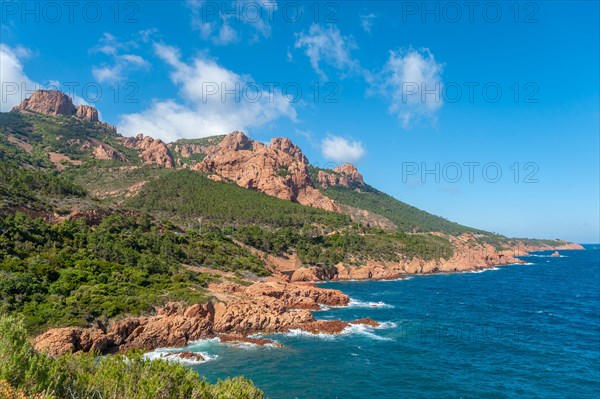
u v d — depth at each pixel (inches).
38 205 3154.5
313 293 3299.7
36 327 1700.3
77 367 649.0
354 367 1729.8
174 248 3518.7
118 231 3405.5
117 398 588.4
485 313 3021.7
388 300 3592.5
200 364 1734.7
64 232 2785.4
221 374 1616.6
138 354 717.3
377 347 2039.9
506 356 1937.7
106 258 2684.5
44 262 2252.7
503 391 1507.1
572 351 2030.0
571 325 2645.2
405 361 1828.2
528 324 2655.0
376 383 1556.3
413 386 1536.7
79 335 1712.6
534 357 1927.9
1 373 502.0
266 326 2304.4
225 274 3563.0
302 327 2359.7
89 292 2066.9
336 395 1437.0
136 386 626.2
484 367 1770.4
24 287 1916.8
